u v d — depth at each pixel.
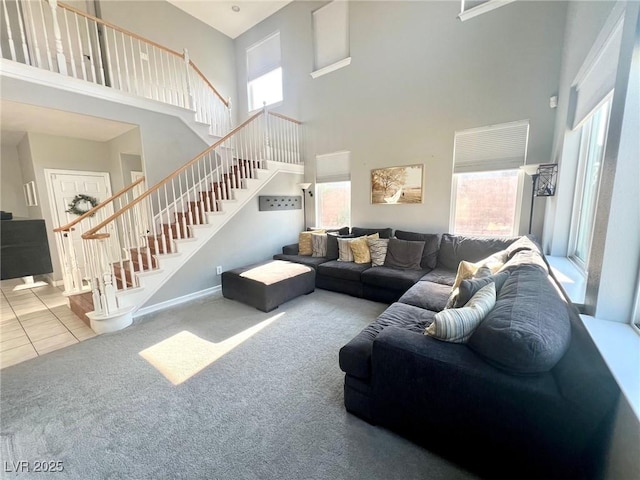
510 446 1.21
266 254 4.88
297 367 2.24
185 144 4.52
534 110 3.21
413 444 1.51
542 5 3.06
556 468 1.14
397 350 1.46
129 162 4.86
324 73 4.96
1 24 3.67
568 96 2.61
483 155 3.60
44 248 4.53
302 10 5.12
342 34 4.72
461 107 3.69
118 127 4.00
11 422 1.73
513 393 1.17
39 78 3.01
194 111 4.64
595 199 2.12
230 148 4.96
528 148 3.29
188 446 1.54
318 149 5.24
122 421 1.72
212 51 5.99
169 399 1.90
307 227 5.57
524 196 3.39
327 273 4.01
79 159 4.77
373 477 1.34
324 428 1.63
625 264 1.30
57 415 1.78
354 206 4.87
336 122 4.93
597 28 1.84
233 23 5.89
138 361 2.36
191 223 3.84
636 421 0.83
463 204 3.88
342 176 5.00
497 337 1.21
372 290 3.63
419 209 4.19
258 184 4.65
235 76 6.48
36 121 3.63
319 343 2.60
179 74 5.40
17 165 5.10
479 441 1.29
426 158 4.04
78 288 3.85
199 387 2.02
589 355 1.15
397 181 4.34
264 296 3.29
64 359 2.41
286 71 5.52
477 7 3.41
